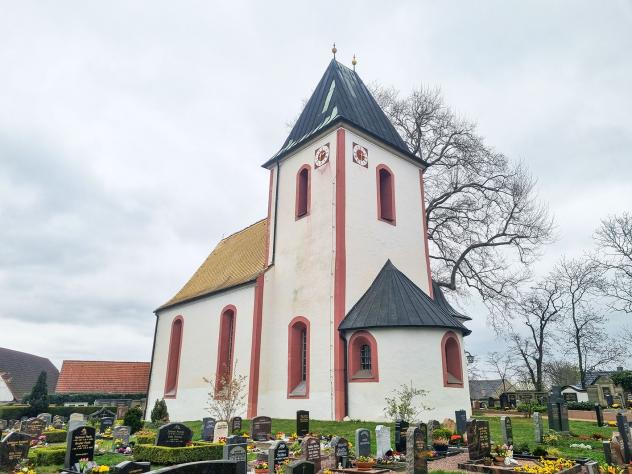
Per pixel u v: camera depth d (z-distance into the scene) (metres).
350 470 10.63
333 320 19.33
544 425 19.52
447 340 18.55
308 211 22.55
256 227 31.61
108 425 21.31
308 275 21.34
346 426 16.64
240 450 11.27
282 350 21.28
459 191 32.25
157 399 26.97
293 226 23.22
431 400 17.19
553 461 11.00
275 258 23.72
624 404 32.59
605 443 11.28
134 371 38.91
